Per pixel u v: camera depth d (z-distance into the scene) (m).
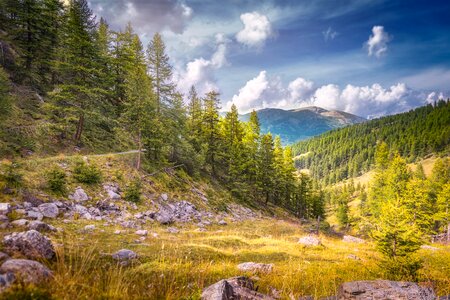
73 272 5.43
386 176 52.31
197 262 11.51
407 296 6.74
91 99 30.70
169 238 16.61
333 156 183.12
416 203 38.31
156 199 27.34
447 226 50.41
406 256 12.41
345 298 7.22
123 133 33.03
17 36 35.03
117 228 16.94
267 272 11.01
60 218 15.67
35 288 3.59
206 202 35.66
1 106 23.64
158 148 34.84
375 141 179.75
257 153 55.69
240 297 5.52
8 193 15.32
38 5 36.78
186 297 5.15
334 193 124.81
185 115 42.91
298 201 70.88
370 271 12.77
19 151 23.36
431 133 143.12
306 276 11.34
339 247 24.34
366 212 57.47
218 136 48.75
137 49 47.31
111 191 23.20
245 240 20.84
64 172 21.22
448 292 9.06
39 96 33.81
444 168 74.12
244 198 48.38
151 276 7.39
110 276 5.27
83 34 29.92
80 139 31.92
